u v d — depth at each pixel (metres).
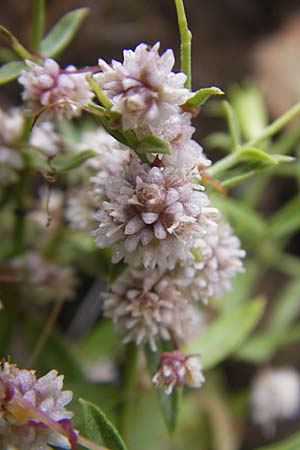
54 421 0.09
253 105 0.14
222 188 0.09
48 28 0.18
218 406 0.15
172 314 0.10
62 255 0.13
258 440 0.17
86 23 0.18
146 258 0.09
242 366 0.17
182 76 0.08
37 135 0.11
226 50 0.19
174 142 0.09
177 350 0.10
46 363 0.12
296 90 0.19
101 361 0.14
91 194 0.10
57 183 0.14
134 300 0.10
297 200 0.14
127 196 0.08
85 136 0.12
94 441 0.09
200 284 0.10
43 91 0.09
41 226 0.13
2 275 0.12
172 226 0.08
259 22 0.20
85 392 0.11
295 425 0.17
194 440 0.14
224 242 0.10
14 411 0.09
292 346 0.18
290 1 0.21
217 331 0.12
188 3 0.19
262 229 0.14
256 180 0.15
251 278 0.15
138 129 0.08
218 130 0.18
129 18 0.19
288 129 0.18
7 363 0.09
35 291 0.13
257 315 0.12
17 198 0.12
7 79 0.10
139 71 0.08
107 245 0.09
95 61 0.18
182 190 0.08
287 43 0.20
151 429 0.14
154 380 0.09
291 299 0.15
